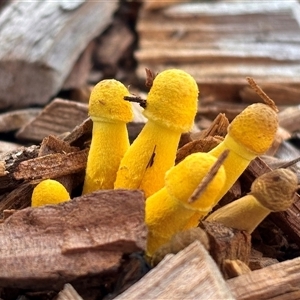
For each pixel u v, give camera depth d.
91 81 0.55
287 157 0.37
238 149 0.25
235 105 0.46
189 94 0.25
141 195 0.25
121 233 0.24
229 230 0.25
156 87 0.25
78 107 0.39
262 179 0.25
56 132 0.39
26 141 0.40
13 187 0.30
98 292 0.26
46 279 0.24
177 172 0.24
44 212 0.25
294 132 0.41
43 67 0.47
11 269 0.25
